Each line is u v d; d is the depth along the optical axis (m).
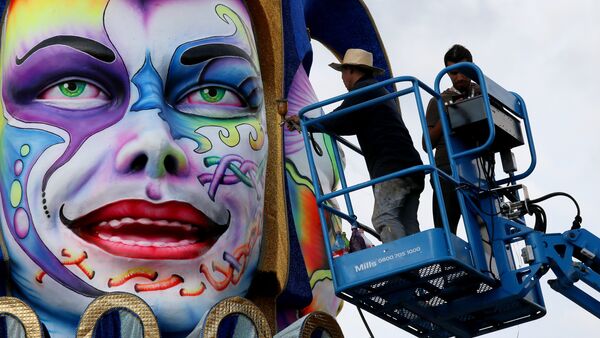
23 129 18.88
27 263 18.69
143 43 19.19
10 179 18.88
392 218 16.75
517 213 17.03
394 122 17.02
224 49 19.75
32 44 19.08
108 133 18.70
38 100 18.94
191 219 18.86
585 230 17.02
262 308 20.14
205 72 19.52
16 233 18.75
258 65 20.47
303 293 21.19
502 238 16.91
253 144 19.75
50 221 18.59
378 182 16.53
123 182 18.55
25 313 17.00
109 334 17.03
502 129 17.17
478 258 16.53
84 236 18.56
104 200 18.52
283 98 21.19
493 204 17.14
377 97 17.03
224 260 19.19
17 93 19.05
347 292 16.53
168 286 18.66
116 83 19.00
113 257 18.50
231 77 19.73
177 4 19.61
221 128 19.44
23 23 19.23
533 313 17.61
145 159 18.62
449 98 18.42
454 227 17.89
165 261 18.70
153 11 19.42
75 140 18.70
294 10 22.73
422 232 16.03
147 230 18.70
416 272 16.33
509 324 17.75
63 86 18.97
